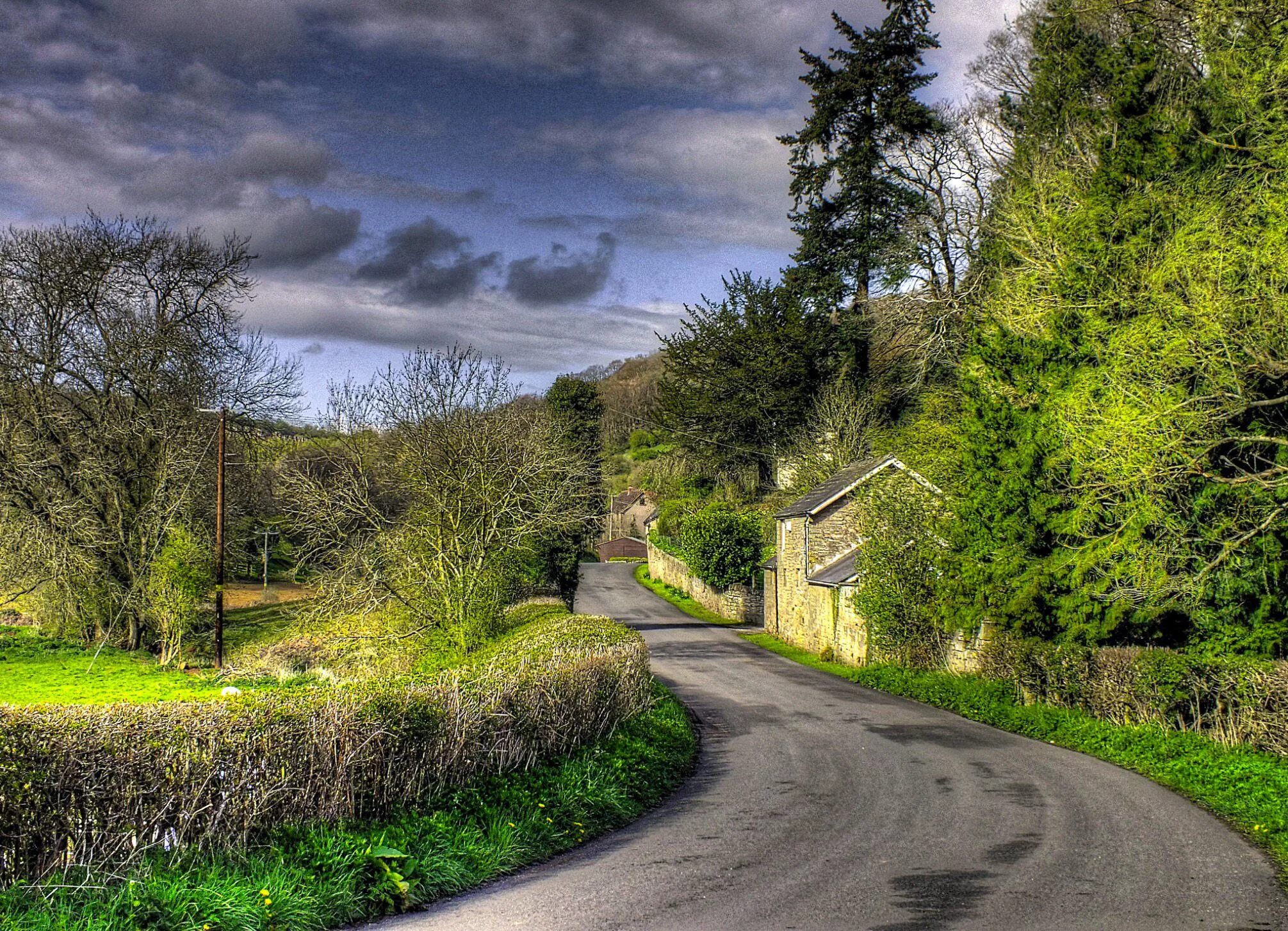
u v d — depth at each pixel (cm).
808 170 4619
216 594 3169
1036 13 3409
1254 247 1493
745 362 5244
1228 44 1853
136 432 3525
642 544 9675
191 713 827
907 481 2673
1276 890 875
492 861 911
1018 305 2225
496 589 2464
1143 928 771
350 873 793
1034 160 2952
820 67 4556
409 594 2408
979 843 1040
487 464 2497
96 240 3475
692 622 4747
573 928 758
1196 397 1525
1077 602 1892
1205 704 1546
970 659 2323
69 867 705
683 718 1848
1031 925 777
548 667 1345
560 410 6256
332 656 2698
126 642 3556
